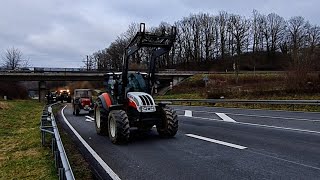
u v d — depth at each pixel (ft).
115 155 26.66
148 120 33.22
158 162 23.53
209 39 355.15
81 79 199.62
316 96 85.30
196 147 28.53
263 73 188.03
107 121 36.99
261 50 361.51
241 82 167.02
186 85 187.62
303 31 348.79
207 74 201.57
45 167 23.80
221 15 357.82
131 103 33.17
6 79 186.19
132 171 21.50
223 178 18.97
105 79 41.09
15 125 55.57
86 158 26.27
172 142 31.42
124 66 34.47
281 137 32.22
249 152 25.70
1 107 83.20
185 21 359.66
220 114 61.26
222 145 29.01
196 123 47.19
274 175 19.19
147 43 32.27
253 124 43.73
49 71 194.70
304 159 22.77
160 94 178.60
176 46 353.72
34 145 33.53
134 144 31.17
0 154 30.66
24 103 132.57
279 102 70.13
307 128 38.04
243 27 350.43
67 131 44.19
